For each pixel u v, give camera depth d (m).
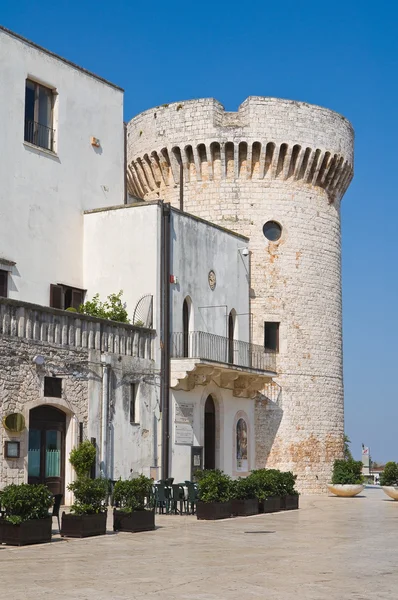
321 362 47.72
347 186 52.00
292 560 18.59
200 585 15.23
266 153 47.50
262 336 46.09
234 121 48.22
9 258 34.59
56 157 37.44
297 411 46.38
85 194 38.88
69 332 31.20
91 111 39.75
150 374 35.28
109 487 30.41
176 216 38.38
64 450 30.89
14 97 35.50
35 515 20.83
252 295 46.38
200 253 40.25
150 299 36.25
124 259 37.34
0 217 34.38
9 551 19.42
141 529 24.03
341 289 50.69
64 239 37.44
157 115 49.59
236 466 41.94
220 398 40.75
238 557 19.00
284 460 45.59
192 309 39.09
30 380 29.28
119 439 33.09
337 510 34.12
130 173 52.00
